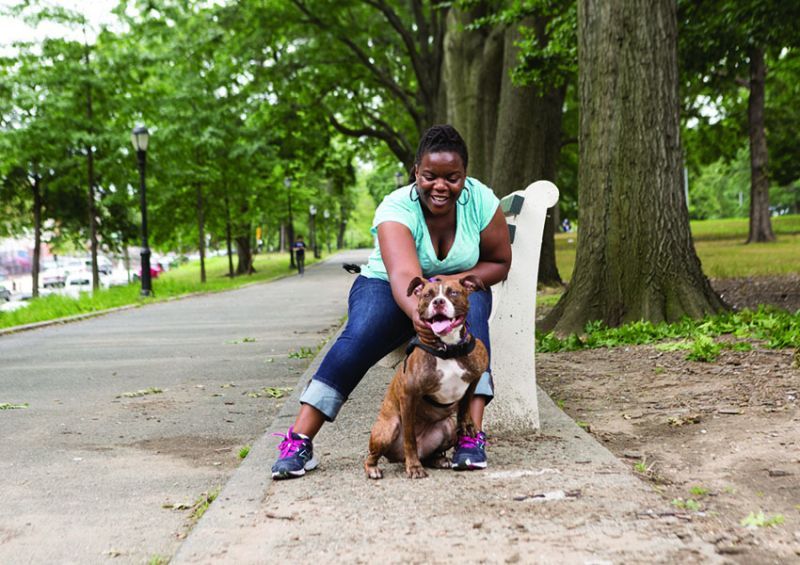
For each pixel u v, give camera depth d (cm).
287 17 2741
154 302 2086
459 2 1830
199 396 694
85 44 2484
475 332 389
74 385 775
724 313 930
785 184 4203
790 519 307
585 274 985
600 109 976
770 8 1376
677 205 956
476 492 340
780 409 499
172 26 2784
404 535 290
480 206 405
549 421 495
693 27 1574
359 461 408
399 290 369
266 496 348
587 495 330
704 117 3822
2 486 419
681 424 489
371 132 3200
